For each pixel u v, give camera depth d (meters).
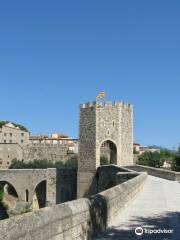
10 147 184.62
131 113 87.75
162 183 50.78
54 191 95.44
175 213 25.03
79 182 84.88
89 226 17.11
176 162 104.50
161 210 26.28
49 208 13.71
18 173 101.75
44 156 180.25
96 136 82.81
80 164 85.12
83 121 85.38
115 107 84.94
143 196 34.75
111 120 84.38
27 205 99.75
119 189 25.23
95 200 18.50
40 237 12.37
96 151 82.81
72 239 15.00
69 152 177.38
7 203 108.62
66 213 14.53
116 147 84.38
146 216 23.80
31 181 100.00
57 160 176.75
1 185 113.50
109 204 21.22
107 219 20.58
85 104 85.19
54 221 13.45
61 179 94.12
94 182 82.56
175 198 33.41
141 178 41.22
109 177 73.06
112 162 85.19
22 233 11.32
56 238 13.56
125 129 86.06
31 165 166.50
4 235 10.54
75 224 15.36
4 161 183.88
